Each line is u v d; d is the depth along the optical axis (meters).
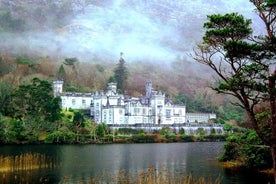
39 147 148.50
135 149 150.38
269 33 45.94
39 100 196.88
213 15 45.78
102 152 135.25
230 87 44.75
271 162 87.00
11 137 162.25
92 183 72.50
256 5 47.53
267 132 83.31
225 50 45.78
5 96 195.25
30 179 75.50
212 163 102.50
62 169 90.06
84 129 194.00
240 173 84.44
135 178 78.50
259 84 44.69
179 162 105.94
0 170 84.88
